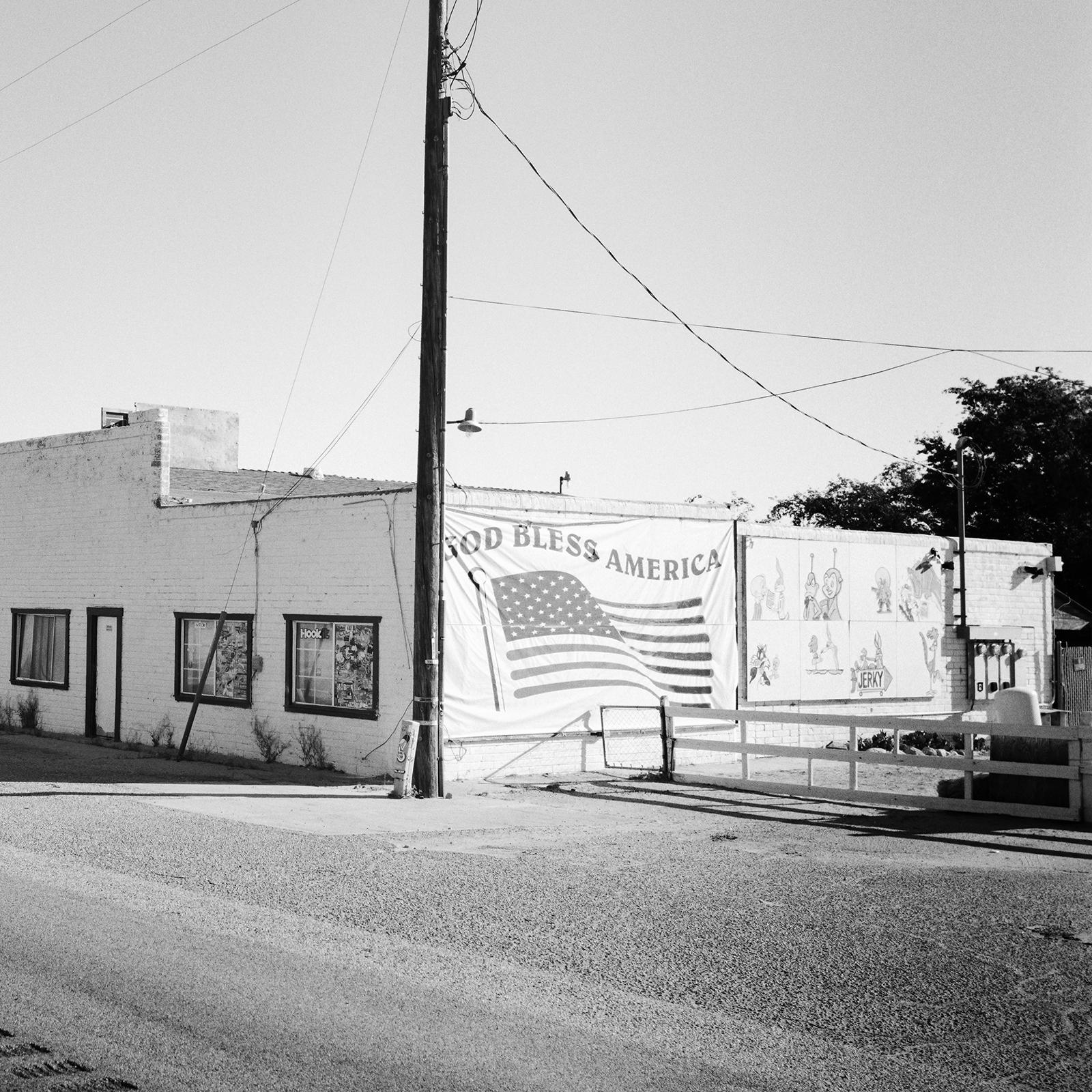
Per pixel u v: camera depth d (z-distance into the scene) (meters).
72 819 12.98
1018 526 41.31
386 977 7.17
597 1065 5.79
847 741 23.34
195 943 7.79
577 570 19.69
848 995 7.06
